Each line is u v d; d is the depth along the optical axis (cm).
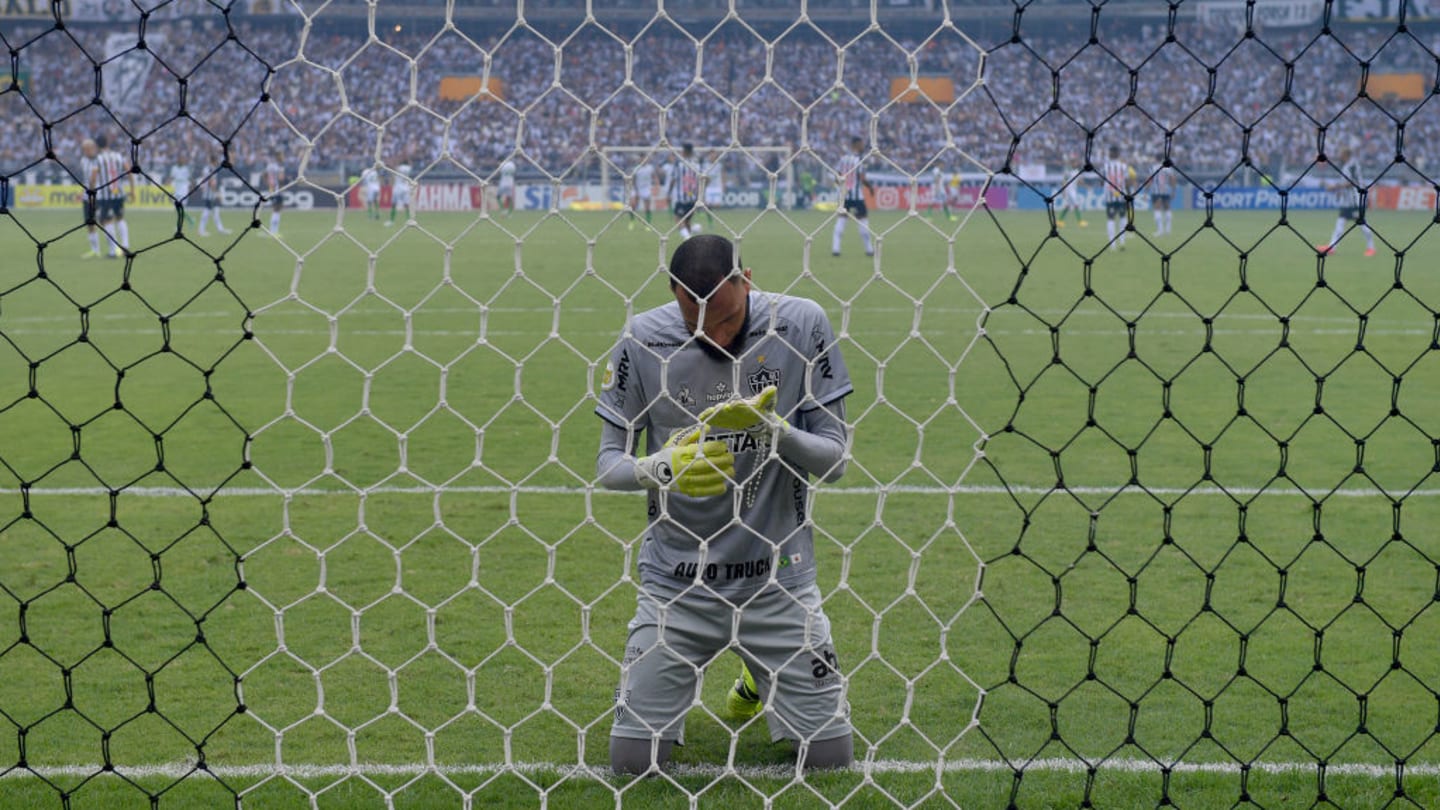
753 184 3375
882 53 3312
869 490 702
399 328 1370
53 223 3017
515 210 3450
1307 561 571
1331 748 385
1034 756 335
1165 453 794
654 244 2384
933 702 421
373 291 300
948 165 3219
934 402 958
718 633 369
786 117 3012
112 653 463
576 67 3294
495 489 688
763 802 346
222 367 1147
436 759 381
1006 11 3688
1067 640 477
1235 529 622
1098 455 790
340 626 494
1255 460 773
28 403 973
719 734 402
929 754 383
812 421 366
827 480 357
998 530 623
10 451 807
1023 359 1168
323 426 884
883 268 1991
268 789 362
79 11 3991
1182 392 1005
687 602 368
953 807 348
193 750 386
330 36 3756
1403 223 3147
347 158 3619
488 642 477
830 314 1479
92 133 3772
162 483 722
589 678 444
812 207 3234
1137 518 645
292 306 1564
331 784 359
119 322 1436
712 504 362
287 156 3631
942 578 550
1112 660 456
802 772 341
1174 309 1535
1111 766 373
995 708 416
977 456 320
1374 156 3906
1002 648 469
